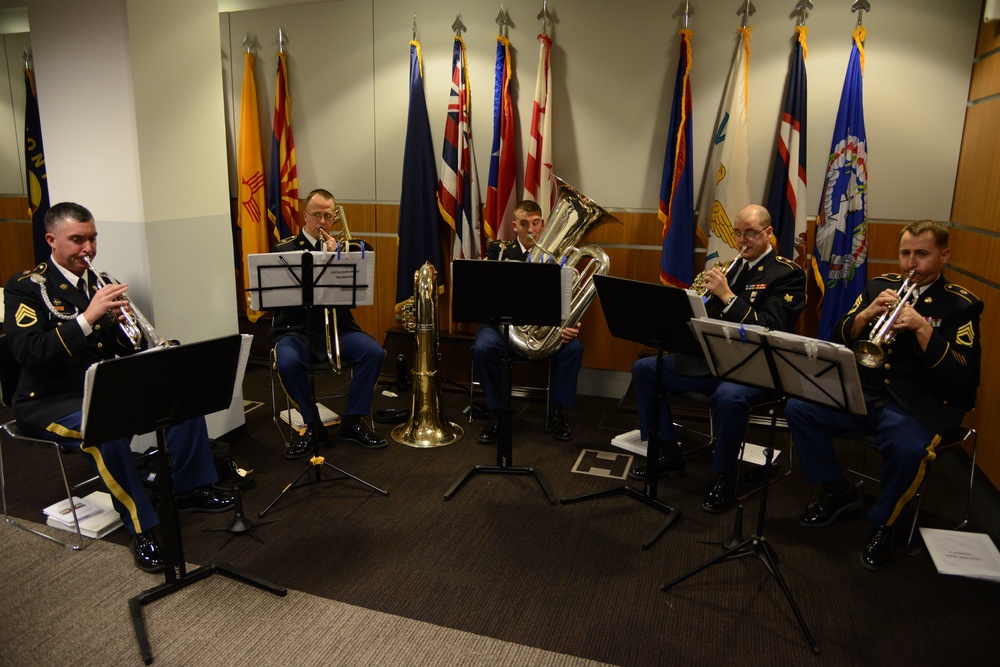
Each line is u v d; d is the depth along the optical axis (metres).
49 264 2.72
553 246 3.51
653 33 3.89
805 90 3.63
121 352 2.82
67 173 3.20
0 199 5.39
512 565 2.50
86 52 3.01
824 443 2.74
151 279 3.14
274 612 2.22
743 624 2.18
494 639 2.10
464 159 4.26
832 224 3.63
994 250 2.98
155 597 2.25
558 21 4.03
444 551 2.59
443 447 3.56
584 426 3.88
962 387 2.53
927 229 2.52
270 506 2.85
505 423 3.14
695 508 2.94
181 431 2.77
